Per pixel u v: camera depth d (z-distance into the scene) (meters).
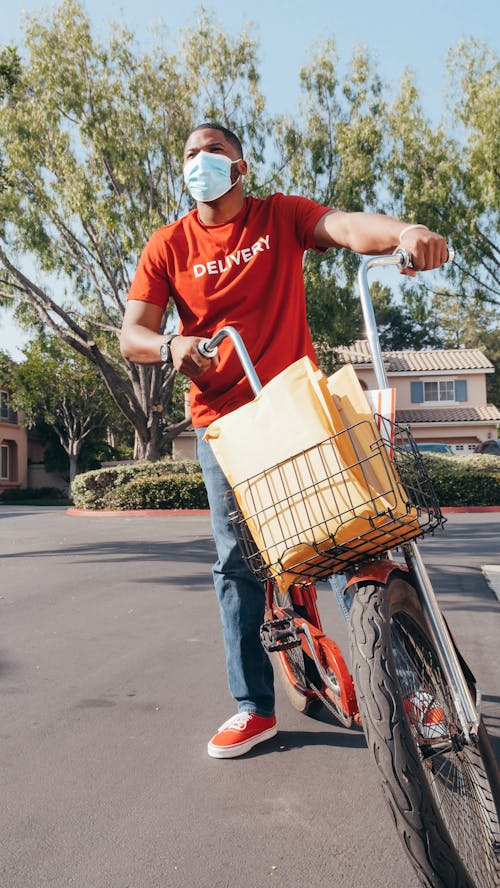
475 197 21.44
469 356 39.34
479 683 3.85
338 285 21.52
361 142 20.89
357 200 21.02
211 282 2.76
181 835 2.38
